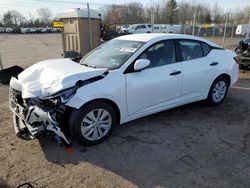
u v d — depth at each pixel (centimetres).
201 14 4659
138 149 374
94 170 324
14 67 744
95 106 368
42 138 399
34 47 1712
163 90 442
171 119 482
